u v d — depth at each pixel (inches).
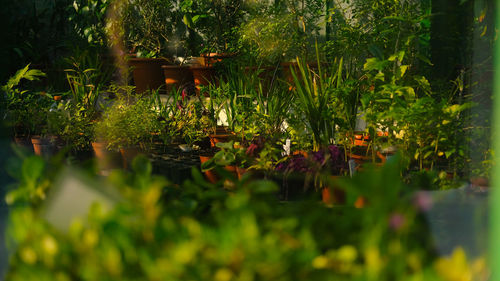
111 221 36.2
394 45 129.6
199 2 229.0
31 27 255.6
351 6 172.1
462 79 112.0
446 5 109.8
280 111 142.5
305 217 40.7
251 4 215.8
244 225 36.3
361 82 128.0
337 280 33.9
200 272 33.3
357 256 36.0
